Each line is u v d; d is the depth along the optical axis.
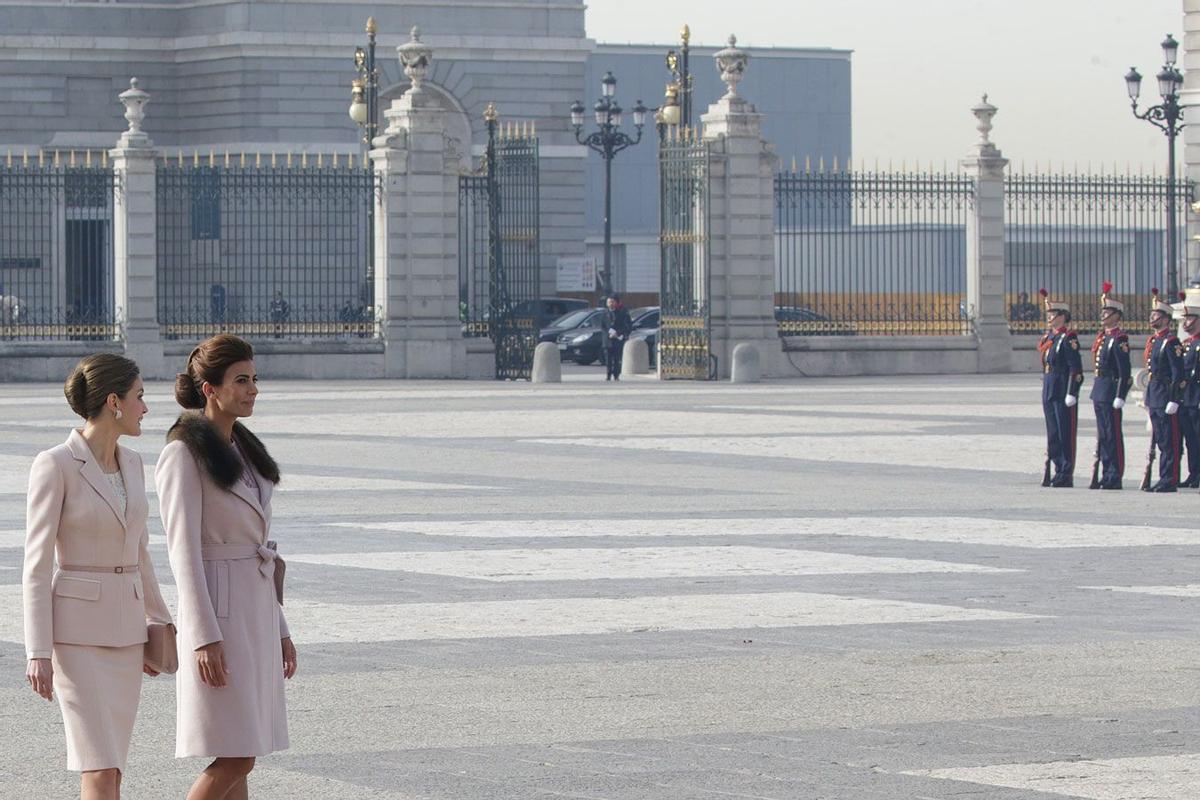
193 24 95.06
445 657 16.03
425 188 56.09
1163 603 18.75
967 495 27.73
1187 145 58.62
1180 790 12.02
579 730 13.60
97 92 94.25
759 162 56.66
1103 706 14.37
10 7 93.06
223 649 10.56
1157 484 29.25
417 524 24.00
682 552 21.80
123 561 11.07
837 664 15.82
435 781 12.27
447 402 45.31
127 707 11.06
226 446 10.77
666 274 57.66
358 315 56.97
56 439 34.81
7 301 56.06
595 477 29.53
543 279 97.56
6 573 19.98
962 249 66.56
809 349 57.56
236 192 56.97
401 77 95.50
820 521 24.56
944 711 14.20
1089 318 60.41
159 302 66.88
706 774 12.43
